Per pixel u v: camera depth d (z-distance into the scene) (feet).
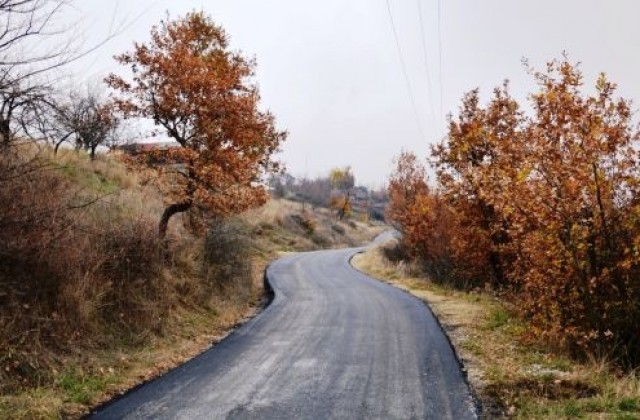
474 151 61.46
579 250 31.91
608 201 31.83
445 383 27.84
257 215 165.78
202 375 29.94
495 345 36.42
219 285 57.82
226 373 30.37
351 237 228.02
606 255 31.81
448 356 33.81
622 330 31.53
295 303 60.08
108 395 26.12
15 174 31.42
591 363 30.55
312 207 268.21
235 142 50.11
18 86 22.41
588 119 31.63
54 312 30.78
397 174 111.86
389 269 97.40
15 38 20.15
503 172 35.19
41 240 31.19
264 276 89.51
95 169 69.46
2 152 29.17
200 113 47.52
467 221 64.28
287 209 197.26
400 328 43.91
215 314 49.52
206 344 38.78
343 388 27.30
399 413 23.39
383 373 30.07
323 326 45.60
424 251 91.71
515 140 37.52
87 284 34.06
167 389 27.22
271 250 136.56
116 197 56.34
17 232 30.19
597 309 31.83
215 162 48.91
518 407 23.63
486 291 64.34
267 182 54.80
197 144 49.60
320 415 23.32
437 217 86.28
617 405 22.30
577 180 31.58
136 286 40.32
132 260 41.24
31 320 29.01
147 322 38.22
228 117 48.85
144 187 69.46
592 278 30.71
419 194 102.27
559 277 33.06
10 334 26.96
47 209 32.45
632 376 26.73
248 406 24.59
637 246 29.48
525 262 37.50
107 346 33.04
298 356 34.55
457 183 61.87
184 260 52.42
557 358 32.40
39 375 26.30
